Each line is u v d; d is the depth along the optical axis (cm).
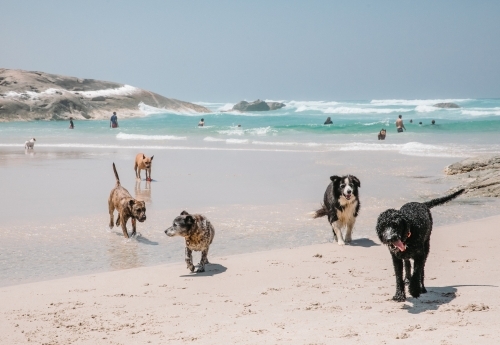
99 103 7544
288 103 15225
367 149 3041
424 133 4109
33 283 839
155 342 570
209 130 4719
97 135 4412
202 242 873
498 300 662
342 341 538
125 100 7819
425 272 834
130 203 1144
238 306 695
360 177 1970
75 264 967
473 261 885
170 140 3947
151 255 1029
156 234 1190
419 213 689
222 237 1161
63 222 1293
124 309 696
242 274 863
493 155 2011
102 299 745
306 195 1623
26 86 7100
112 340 583
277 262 934
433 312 627
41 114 6725
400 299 673
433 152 2809
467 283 755
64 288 804
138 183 1888
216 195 1636
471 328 556
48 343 580
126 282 832
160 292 775
